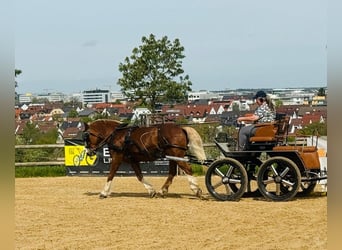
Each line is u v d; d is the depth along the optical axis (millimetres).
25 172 19797
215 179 16656
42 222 10289
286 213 10555
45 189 15531
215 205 11758
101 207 11906
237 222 9898
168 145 12805
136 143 13039
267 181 11914
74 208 11859
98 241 8602
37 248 8133
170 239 8656
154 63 29172
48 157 21219
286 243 8164
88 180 17953
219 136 12711
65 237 8930
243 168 12039
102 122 13492
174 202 12391
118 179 18031
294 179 11680
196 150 12742
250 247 7984
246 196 12914
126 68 29250
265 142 12102
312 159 11852
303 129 13273
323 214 10336
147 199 12992
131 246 8211
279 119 12266
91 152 13539
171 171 13406
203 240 8531
